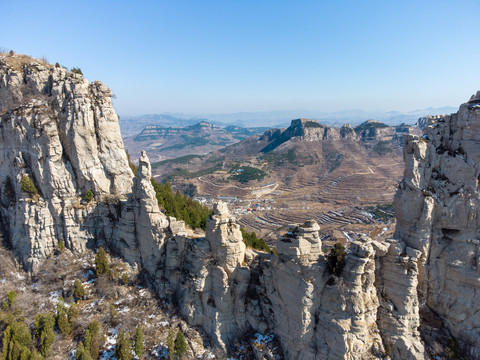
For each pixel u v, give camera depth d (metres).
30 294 62.06
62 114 65.94
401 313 44.25
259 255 55.41
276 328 50.00
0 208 73.00
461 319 44.84
